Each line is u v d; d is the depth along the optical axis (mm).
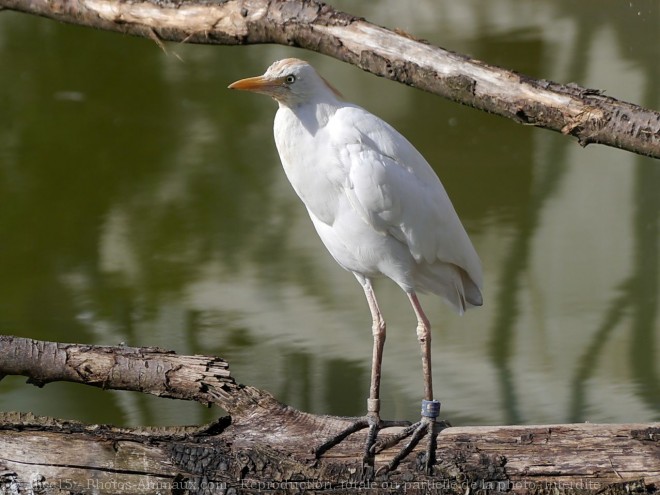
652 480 5457
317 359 10344
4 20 18828
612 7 17062
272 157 14641
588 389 9922
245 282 11758
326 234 6453
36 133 15406
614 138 5816
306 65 6008
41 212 13344
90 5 7234
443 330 11070
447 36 17453
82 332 10648
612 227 12812
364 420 5930
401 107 16062
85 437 5789
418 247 6184
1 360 6004
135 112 16016
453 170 14094
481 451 5676
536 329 11008
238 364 10133
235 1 6758
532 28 17266
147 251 12445
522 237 12547
